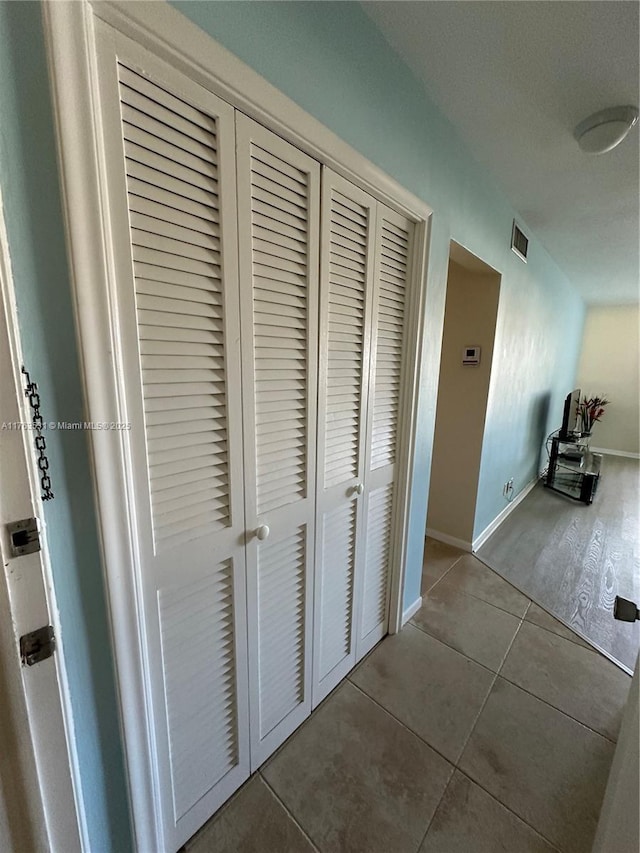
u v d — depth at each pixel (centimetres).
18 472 57
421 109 129
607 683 156
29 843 67
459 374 255
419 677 156
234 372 88
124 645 76
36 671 63
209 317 81
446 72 121
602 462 538
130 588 75
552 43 107
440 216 149
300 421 109
